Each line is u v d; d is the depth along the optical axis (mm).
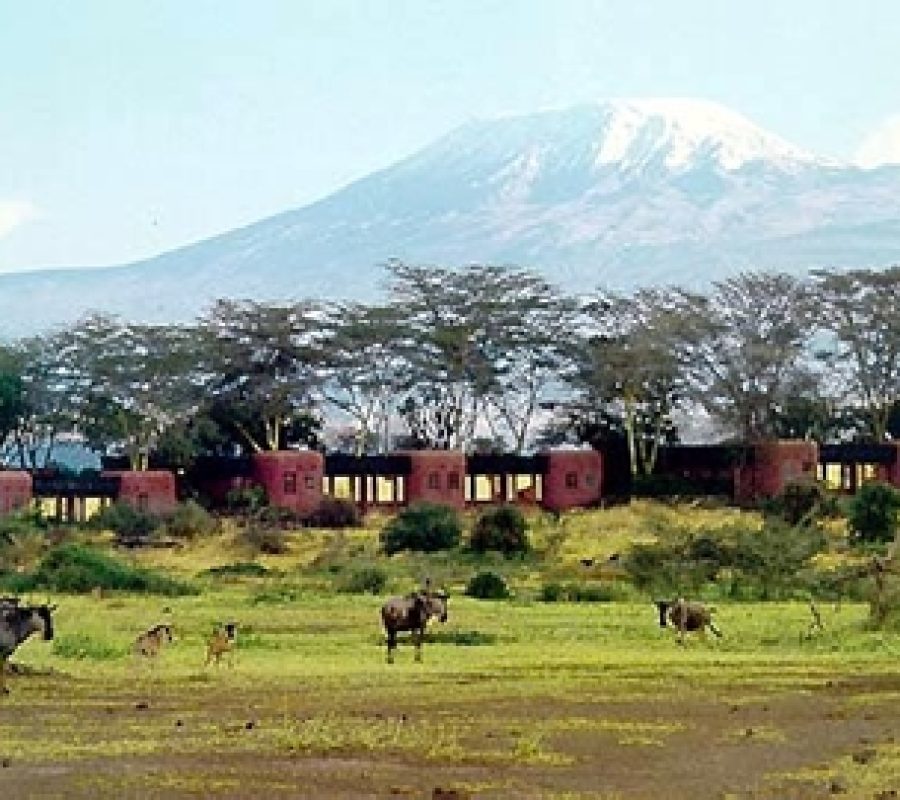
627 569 104812
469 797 34969
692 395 186875
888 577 80812
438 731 43500
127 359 181250
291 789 35781
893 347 191500
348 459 175125
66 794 35188
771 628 75438
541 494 178250
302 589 104438
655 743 42281
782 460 170250
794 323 189875
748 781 37094
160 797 34969
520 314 198875
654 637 72688
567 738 42906
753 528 123188
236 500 167000
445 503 161625
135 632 73062
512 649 67625
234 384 189625
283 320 190750
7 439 191875
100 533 145875
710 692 52844
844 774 37812
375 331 197500
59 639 66000
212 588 104625
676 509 161000
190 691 52656
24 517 147000
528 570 117750
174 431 178875
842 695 52375
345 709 48438
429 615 62875
